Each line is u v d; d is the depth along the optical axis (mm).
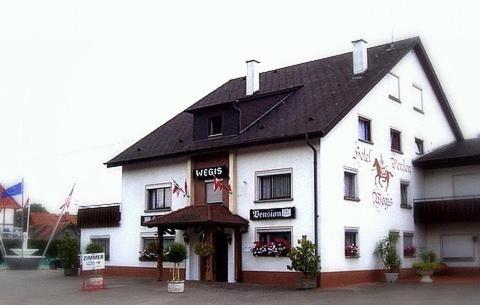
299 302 17547
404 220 28469
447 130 34531
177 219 24688
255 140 24766
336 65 30062
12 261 37906
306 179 23516
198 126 28531
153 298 19047
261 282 24328
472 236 28828
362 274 24641
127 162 30500
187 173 27984
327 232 22969
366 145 26078
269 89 30266
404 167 29156
